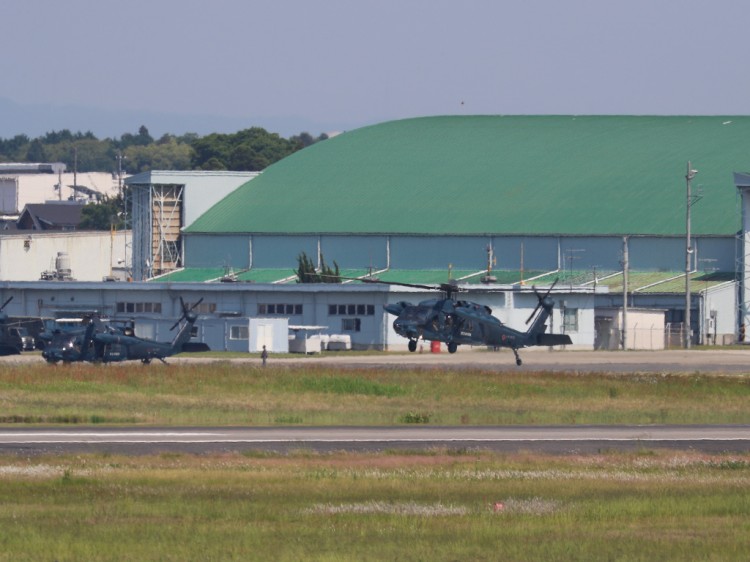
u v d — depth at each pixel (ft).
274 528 355.56
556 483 449.48
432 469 478.59
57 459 491.72
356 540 339.57
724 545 334.44
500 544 335.06
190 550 325.21
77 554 319.06
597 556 321.32
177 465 482.28
